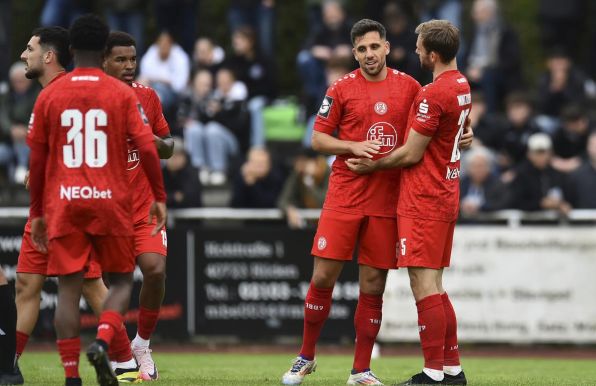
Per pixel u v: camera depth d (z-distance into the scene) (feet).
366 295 87.81
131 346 91.56
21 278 88.94
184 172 149.07
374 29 85.81
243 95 179.22
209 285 142.00
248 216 144.25
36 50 87.15
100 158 74.33
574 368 116.47
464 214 144.56
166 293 141.79
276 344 143.02
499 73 179.42
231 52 193.57
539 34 198.90
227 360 122.93
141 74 178.19
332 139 85.92
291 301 141.59
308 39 188.44
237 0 188.34
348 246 86.69
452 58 84.02
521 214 143.33
